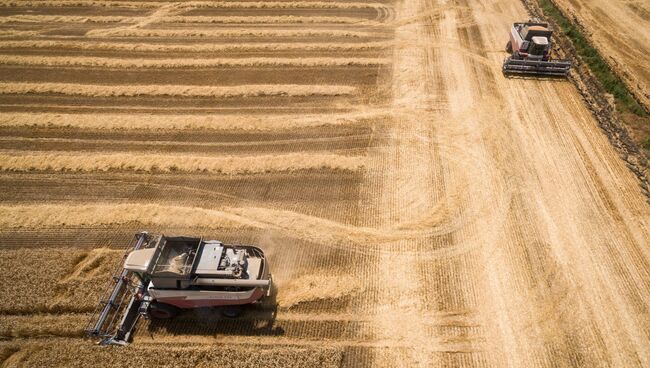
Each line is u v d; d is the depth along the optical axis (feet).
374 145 71.46
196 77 89.71
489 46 96.48
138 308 49.47
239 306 47.96
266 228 58.59
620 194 61.57
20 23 113.60
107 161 69.51
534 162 67.00
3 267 54.24
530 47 85.15
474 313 48.29
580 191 62.18
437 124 75.15
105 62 95.09
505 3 114.01
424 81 85.76
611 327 46.42
